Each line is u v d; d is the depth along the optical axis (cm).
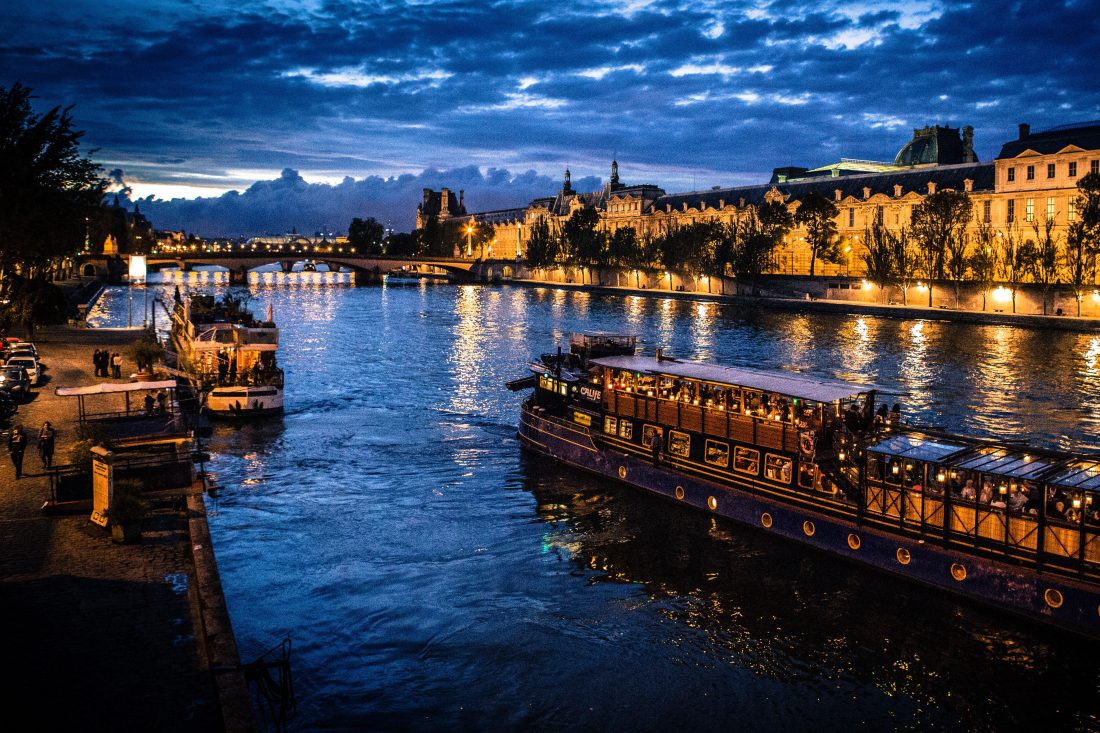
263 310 12719
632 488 3497
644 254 17338
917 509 2567
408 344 8350
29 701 1603
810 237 14038
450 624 2373
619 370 3625
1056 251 10619
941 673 2172
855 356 7481
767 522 2969
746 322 10719
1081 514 2236
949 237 11575
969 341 8469
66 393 3541
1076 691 2097
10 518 2570
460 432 4509
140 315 11150
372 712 1950
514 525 3130
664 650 2267
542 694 2048
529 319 11225
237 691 1622
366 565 2755
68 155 5088
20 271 7656
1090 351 7650
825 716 1995
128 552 2350
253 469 3769
